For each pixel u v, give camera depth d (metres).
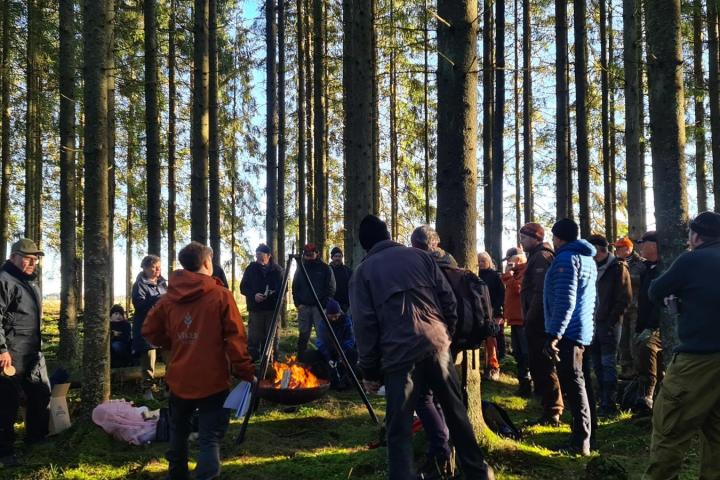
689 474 4.14
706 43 13.26
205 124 8.95
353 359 7.52
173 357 4.03
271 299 8.55
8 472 4.54
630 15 10.02
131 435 5.18
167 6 14.54
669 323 5.24
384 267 3.57
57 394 5.64
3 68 11.62
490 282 7.34
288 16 14.79
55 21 11.58
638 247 8.52
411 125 18.56
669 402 3.45
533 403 6.70
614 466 4.04
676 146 5.10
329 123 19.23
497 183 11.15
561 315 4.53
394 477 3.34
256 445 5.21
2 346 4.67
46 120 12.19
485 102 13.07
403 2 14.45
